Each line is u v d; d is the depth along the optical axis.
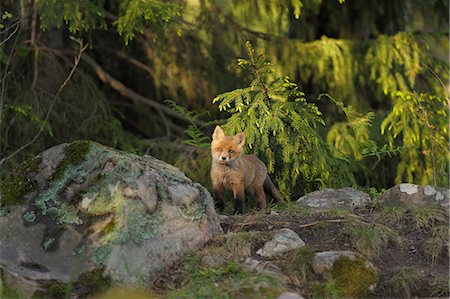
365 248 8.79
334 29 19.03
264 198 11.86
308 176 12.52
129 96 19.20
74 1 14.01
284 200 12.46
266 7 16.44
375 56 17.28
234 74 18.91
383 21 18.95
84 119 17.61
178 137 17.97
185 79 19.05
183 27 16.16
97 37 19.34
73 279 8.08
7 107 15.69
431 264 8.77
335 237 9.05
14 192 8.97
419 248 9.02
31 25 17.17
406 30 18.89
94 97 17.95
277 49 17.64
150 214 8.62
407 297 8.19
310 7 17.08
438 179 14.91
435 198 10.26
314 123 12.52
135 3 14.12
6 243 8.56
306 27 18.73
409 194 10.38
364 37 18.75
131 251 8.30
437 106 15.72
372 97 18.33
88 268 8.18
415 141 14.55
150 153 17.44
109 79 19.03
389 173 15.74
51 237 8.53
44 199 8.85
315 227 9.27
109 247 8.27
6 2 15.84
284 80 12.30
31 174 9.12
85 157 9.11
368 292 8.16
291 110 12.07
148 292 8.09
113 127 17.64
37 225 8.67
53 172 9.07
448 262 8.79
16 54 16.81
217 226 9.24
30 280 7.92
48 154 9.27
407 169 15.12
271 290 7.81
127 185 8.65
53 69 17.86
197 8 16.84
